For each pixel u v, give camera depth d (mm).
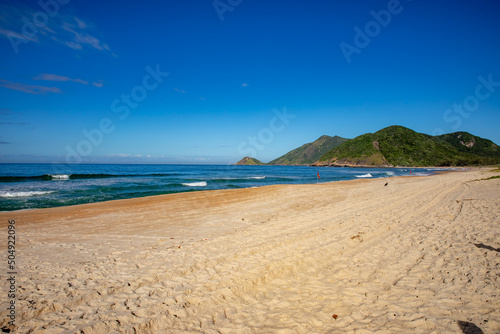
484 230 6184
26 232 7637
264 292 3676
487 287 3498
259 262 4641
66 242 6406
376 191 17078
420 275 4051
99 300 3283
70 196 16047
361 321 2914
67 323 2746
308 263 4691
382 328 2742
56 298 3293
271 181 31438
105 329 2670
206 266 4492
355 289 3711
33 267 4477
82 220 9367
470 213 8234
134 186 21719
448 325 2727
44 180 26859
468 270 4074
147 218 9656
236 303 3354
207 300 3352
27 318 2822
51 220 9406
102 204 12898
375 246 5602
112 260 4852
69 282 3809
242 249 5395
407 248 5348
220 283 3812
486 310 2973
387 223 7555
